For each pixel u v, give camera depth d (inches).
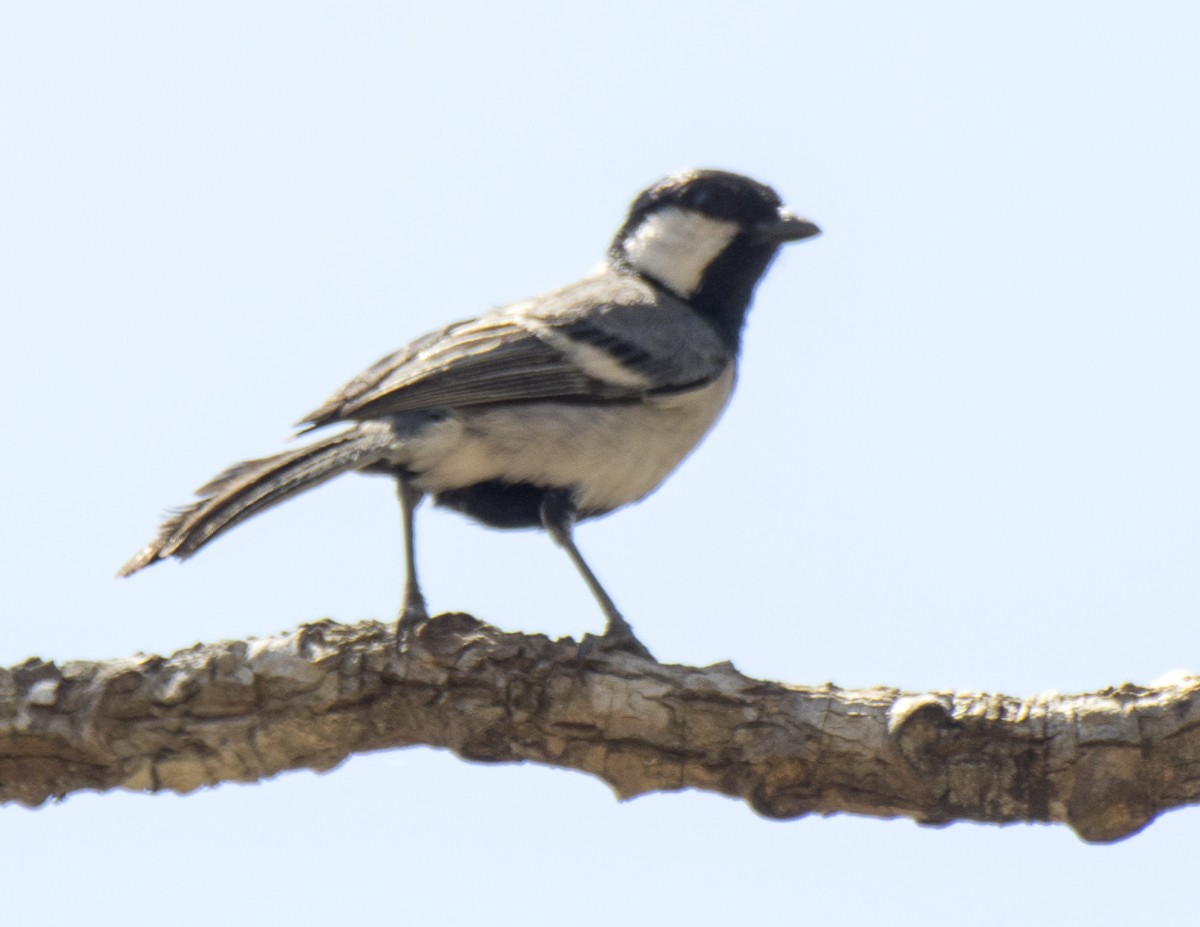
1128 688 396.8
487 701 408.5
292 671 406.6
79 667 406.6
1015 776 391.5
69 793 411.5
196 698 402.9
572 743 411.5
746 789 407.2
